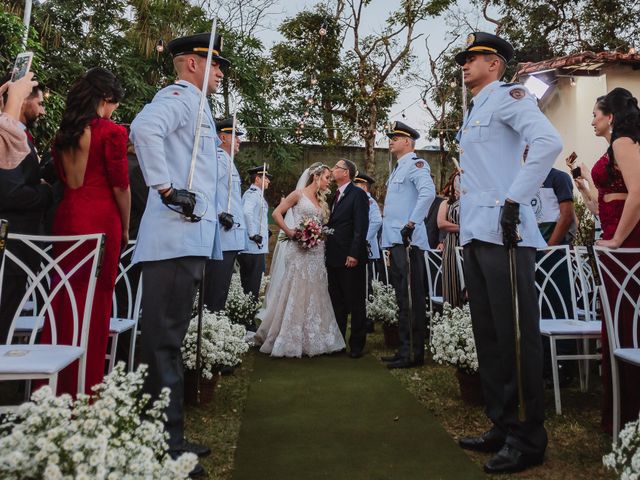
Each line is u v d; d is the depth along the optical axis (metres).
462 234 2.72
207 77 2.46
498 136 2.65
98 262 2.33
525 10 15.03
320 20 16.97
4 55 6.15
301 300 5.09
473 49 2.81
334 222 5.21
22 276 2.94
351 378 4.21
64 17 11.44
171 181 2.47
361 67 16.88
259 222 6.22
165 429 2.42
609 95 3.01
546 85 8.43
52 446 1.28
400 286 4.68
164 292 2.43
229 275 4.69
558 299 4.12
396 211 4.72
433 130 14.22
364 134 16.41
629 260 2.92
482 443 2.75
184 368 3.35
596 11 14.16
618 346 2.70
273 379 4.19
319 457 2.68
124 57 12.18
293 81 17.03
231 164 4.21
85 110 2.67
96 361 2.62
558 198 4.12
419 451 2.76
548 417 3.25
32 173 2.96
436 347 3.58
